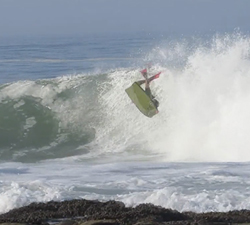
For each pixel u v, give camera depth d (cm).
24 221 3700
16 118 8644
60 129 8469
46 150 7975
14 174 5338
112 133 8162
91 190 4625
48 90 8894
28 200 4316
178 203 4156
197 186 4684
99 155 7494
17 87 9025
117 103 8456
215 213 3816
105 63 18562
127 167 5588
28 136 8356
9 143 8219
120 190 4619
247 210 3862
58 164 6512
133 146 7775
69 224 3600
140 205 3959
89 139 8212
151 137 7825
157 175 5141
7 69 18112
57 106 8712
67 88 8875
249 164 5603
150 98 6719
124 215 3747
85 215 3869
